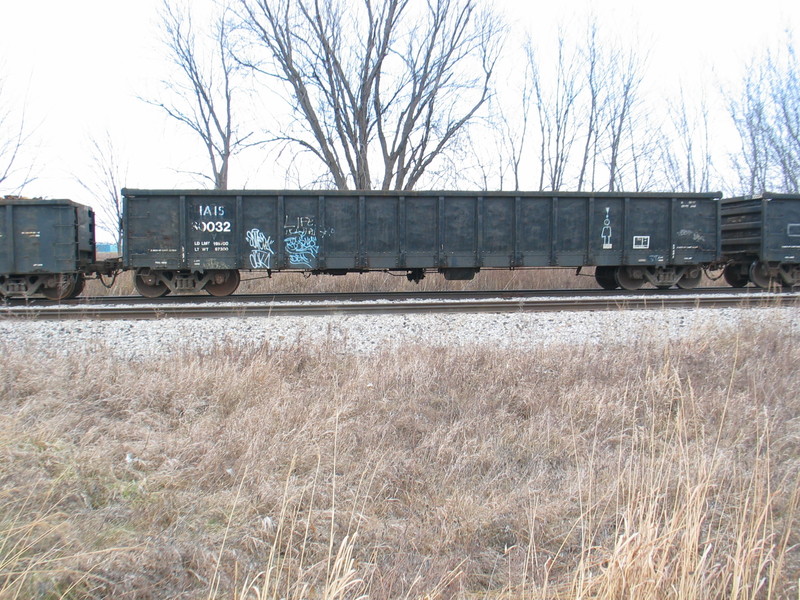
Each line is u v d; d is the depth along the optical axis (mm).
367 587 3387
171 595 3246
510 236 13836
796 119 24359
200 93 25156
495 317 9953
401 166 25656
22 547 3246
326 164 24906
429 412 6051
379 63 24203
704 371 7258
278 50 24047
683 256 14289
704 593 3227
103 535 3656
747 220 15352
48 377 6293
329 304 10703
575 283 17750
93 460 4473
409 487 4664
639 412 6113
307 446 4973
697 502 3594
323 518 4074
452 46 24594
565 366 7238
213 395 6203
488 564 3838
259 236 13094
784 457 5234
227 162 25938
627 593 3135
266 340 7703
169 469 4578
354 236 13367
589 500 4043
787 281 15094
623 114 26281
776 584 3436
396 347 8180
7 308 9883
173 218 12836
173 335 8750
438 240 13500
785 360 7641
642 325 8969
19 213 12383
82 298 12969
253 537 3795
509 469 5004
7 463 4156
